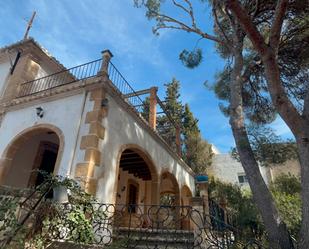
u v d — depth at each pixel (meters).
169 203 14.30
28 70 9.50
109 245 4.69
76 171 5.79
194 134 21.00
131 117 8.14
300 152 4.71
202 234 5.13
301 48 8.01
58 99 7.45
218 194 15.84
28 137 7.64
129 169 11.28
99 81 6.74
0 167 7.31
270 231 4.93
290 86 8.78
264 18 8.08
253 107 10.04
